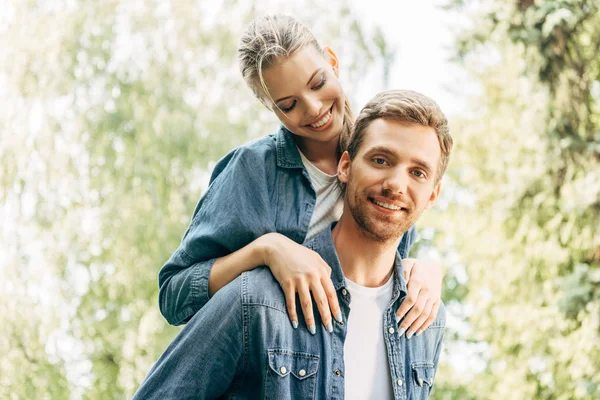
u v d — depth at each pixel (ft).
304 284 5.41
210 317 5.35
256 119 26.32
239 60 6.37
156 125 25.71
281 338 5.35
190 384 5.26
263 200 6.01
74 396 25.34
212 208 6.03
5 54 26.89
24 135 26.30
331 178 6.33
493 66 23.04
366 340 5.69
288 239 5.66
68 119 26.32
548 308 21.68
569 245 22.02
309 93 6.14
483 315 23.44
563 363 21.59
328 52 6.61
